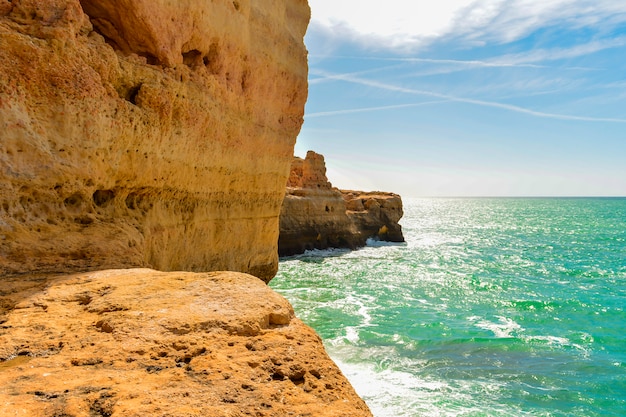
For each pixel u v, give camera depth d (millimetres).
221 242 15625
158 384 3621
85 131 8617
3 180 7309
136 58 10422
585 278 40750
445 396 15156
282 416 3346
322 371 4195
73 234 8211
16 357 4137
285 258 47688
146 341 4422
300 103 20375
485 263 49312
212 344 4453
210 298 5621
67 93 8234
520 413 14219
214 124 13734
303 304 27844
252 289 6027
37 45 7801
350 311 26219
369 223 62938
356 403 3787
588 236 85938
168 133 11336
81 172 8609
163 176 11602
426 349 19797
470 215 180750
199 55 13062
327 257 49438
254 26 16172
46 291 5973
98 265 7719
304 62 20328
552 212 197375
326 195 54469
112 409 3184
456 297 31406
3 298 5703
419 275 40156
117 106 9500
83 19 8953
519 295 32500
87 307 5438
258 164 17547
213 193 14742
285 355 4371
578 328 24062
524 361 18797
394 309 27094
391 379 16438
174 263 12578
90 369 3873
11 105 7438
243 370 3967
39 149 7840
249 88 16031
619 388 16281
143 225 10617
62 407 3188
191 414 3154
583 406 14898
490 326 23938
